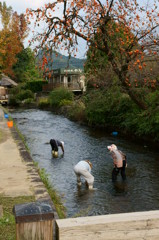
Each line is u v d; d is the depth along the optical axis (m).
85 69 21.23
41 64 12.00
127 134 19.28
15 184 7.32
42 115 33.59
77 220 3.07
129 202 8.30
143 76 15.32
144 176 10.75
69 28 12.30
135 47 13.80
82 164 9.51
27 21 12.12
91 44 13.61
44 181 8.25
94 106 22.34
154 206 8.03
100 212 7.56
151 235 3.15
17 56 69.75
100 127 23.02
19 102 51.03
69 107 32.56
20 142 13.59
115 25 13.99
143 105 16.27
